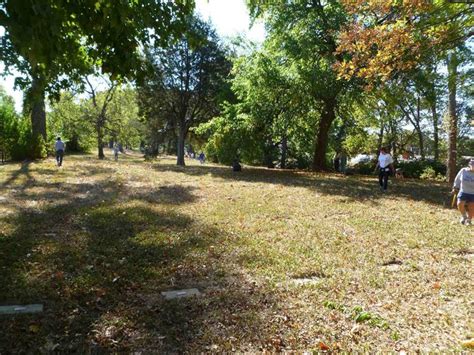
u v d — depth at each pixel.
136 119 47.00
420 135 33.66
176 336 3.90
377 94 16.72
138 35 5.20
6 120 27.31
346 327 4.11
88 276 5.54
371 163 31.95
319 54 21.67
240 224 9.08
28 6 3.61
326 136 26.91
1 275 5.55
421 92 22.80
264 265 6.18
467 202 9.44
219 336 3.87
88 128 39.75
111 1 4.17
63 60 5.64
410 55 8.66
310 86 21.25
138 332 3.99
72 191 13.90
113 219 9.32
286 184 17.81
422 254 6.88
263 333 3.94
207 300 4.75
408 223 9.43
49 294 4.93
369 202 12.61
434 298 4.90
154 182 17.53
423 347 3.71
